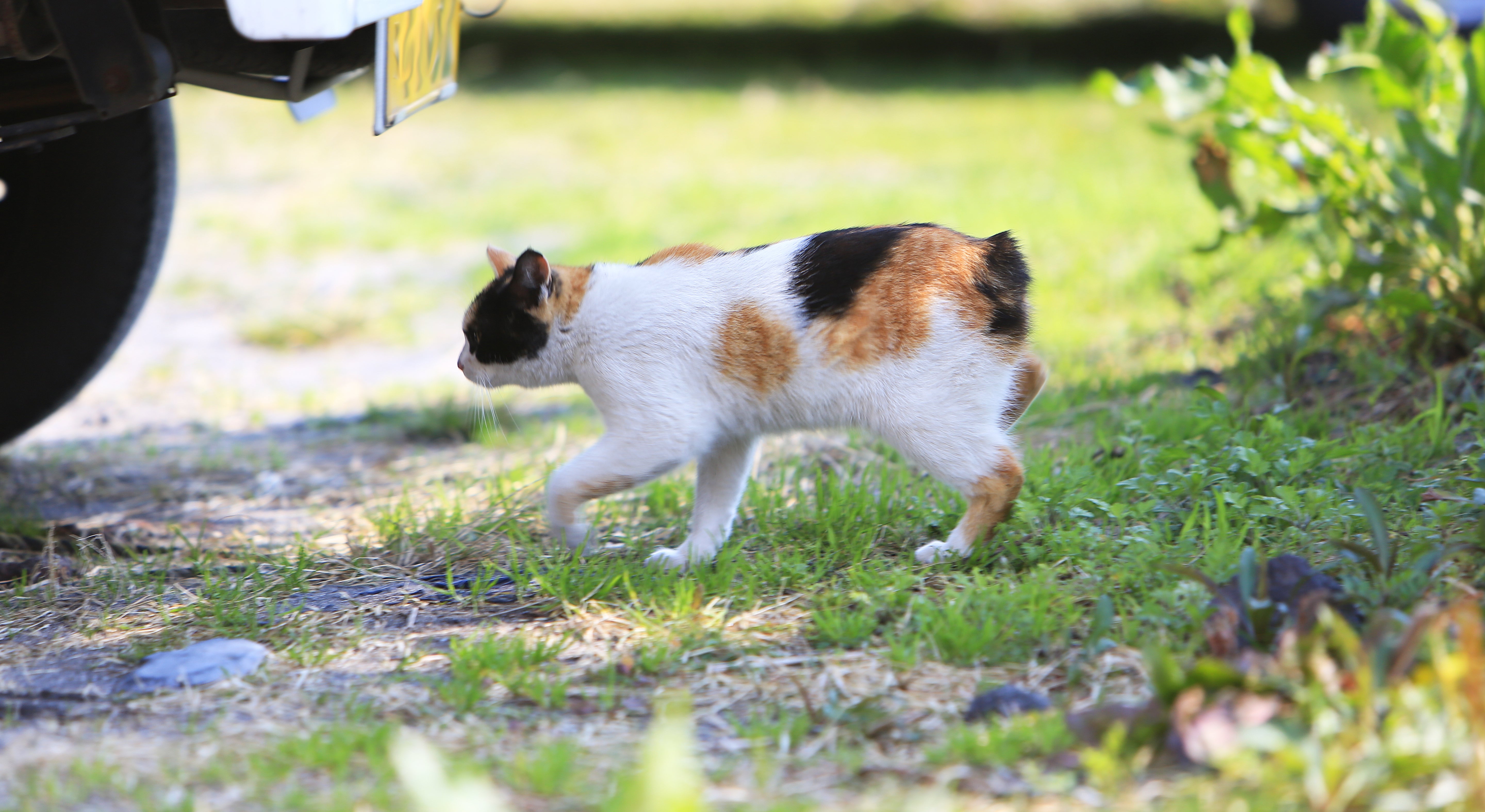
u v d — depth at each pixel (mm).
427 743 3932
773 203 15102
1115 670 4227
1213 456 5852
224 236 14922
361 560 5773
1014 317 5211
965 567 5234
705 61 29625
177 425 8945
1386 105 7832
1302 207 7863
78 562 5754
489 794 3510
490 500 6371
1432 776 3279
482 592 5246
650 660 4461
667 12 38750
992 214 13320
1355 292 7578
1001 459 5219
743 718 4098
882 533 5699
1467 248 7160
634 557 5645
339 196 16984
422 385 9859
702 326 5184
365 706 4184
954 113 21531
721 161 18469
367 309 11961
